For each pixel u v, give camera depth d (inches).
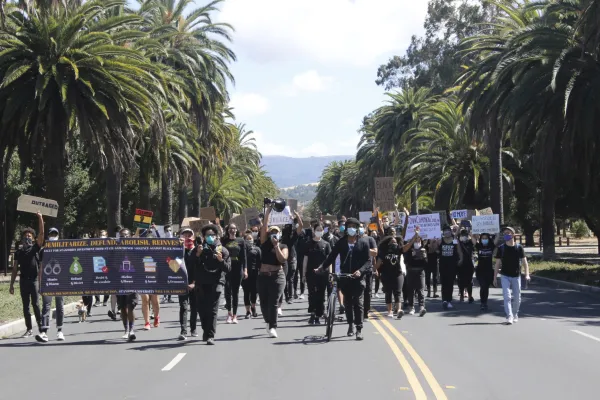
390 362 426.9
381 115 2508.6
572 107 1160.8
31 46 962.1
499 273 620.4
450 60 2763.3
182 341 526.3
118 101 985.5
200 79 1636.3
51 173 1016.2
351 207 4495.6
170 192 1635.1
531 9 1195.9
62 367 429.1
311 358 443.8
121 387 367.6
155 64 1113.4
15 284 1087.6
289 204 905.5
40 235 560.1
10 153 1047.6
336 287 528.7
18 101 954.1
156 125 1263.5
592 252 2305.6
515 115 1194.6
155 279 537.0
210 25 1657.2
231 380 380.5
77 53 962.1
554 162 1234.6
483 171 1840.6
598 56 1123.9
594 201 1646.2
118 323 661.9
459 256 749.3
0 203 1294.3
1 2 939.3
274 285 538.0
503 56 1185.4
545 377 383.2
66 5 999.0
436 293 924.0
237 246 636.1
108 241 543.8
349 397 337.1
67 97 957.8
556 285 1059.3
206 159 1978.3
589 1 1035.9
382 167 2824.8
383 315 672.4
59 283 543.8
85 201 1916.8
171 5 1585.9
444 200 2011.6
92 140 994.7
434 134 1904.5
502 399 333.4
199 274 507.8
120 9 1315.2
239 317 686.5
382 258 639.8
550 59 1130.0
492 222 1087.0
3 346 520.7
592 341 510.9
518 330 567.5
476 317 657.0
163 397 342.6
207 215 1051.9
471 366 414.3
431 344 495.5
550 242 1630.2
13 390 364.5
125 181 1830.7
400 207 2787.9
